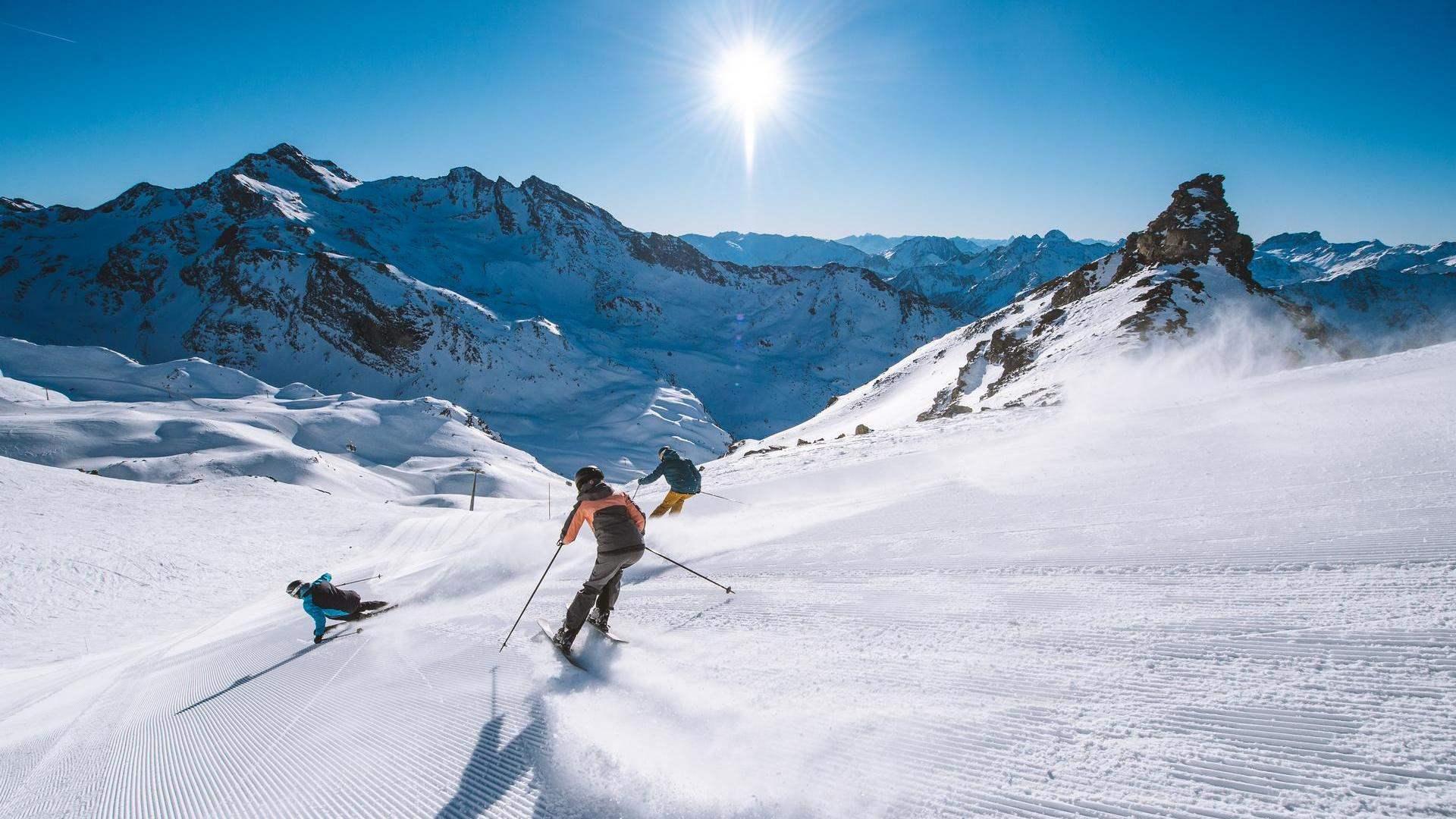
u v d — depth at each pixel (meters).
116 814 3.22
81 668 11.49
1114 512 5.71
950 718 2.76
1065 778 2.28
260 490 40.19
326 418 121.25
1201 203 56.50
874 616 4.19
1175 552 4.44
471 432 129.00
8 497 32.47
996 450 10.84
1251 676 2.72
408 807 2.74
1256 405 10.45
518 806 2.60
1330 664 2.69
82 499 34.12
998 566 4.83
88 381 155.50
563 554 8.79
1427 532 3.96
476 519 22.56
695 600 5.28
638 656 4.09
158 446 90.44
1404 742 2.16
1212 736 2.37
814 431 64.62
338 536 31.92
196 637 10.59
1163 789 2.15
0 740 5.59
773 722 2.96
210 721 4.41
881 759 2.54
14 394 117.69
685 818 2.35
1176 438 8.71
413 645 5.36
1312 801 1.99
